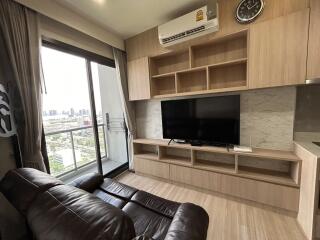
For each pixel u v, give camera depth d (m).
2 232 1.41
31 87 1.55
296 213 1.68
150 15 2.16
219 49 2.19
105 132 3.56
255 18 1.73
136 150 2.97
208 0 1.91
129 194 1.49
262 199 1.84
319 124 1.79
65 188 0.76
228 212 1.83
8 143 1.49
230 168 2.13
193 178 2.30
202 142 2.38
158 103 2.90
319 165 1.31
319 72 1.46
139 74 2.68
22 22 1.52
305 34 1.49
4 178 0.96
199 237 0.79
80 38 2.23
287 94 1.89
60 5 1.83
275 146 2.00
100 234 0.50
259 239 1.46
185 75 2.51
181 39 2.15
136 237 0.57
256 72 1.75
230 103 2.04
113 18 2.19
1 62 1.43
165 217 1.20
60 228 0.56
